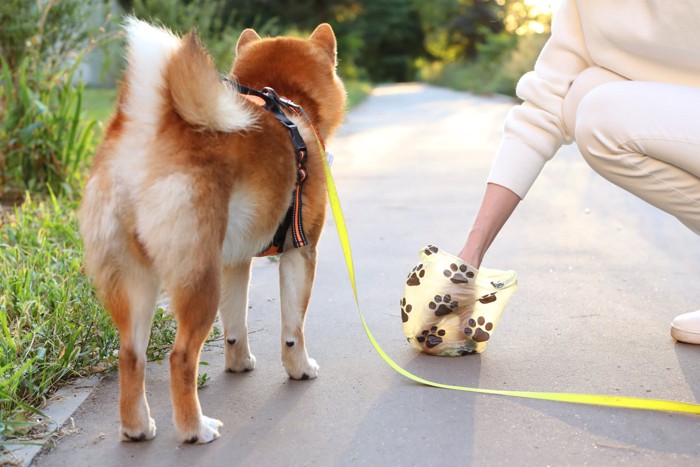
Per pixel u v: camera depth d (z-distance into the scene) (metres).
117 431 2.64
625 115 2.94
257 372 3.16
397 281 4.40
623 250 4.96
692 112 2.85
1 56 6.57
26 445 2.53
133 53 2.45
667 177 2.96
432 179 7.98
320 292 4.21
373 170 8.73
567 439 2.47
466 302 3.18
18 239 4.57
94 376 3.11
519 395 2.80
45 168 6.28
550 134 3.22
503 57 27.42
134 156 2.43
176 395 2.49
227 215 2.52
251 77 3.12
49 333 3.22
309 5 35.59
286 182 2.75
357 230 5.72
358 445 2.47
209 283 2.44
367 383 2.99
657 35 2.91
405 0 54.62
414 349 3.36
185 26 12.30
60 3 6.95
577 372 3.03
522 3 28.25
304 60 3.20
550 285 4.23
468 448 2.42
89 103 13.46
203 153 2.46
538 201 6.72
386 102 22.69
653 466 2.29
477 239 3.23
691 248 4.97
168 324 3.53
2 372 2.76
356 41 39.28
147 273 2.51
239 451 2.47
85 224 2.48
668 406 2.65
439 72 42.66
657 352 3.21
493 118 15.47
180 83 2.40
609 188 7.16
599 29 3.06
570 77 3.23
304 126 2.94
